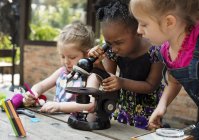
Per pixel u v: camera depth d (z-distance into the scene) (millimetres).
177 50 1218
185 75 1226
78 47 1574
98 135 1177
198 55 1167
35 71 5637
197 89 1221
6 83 5484
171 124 3277
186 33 1182
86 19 5238
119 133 1202
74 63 1583
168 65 1296
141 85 1502
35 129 1206
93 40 1662
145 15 1126
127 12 1366
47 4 5766
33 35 5707
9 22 5742
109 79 1289
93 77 1438
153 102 1627
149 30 1147
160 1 1093
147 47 1560
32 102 1539
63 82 1684
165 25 1135
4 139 1096
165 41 1208
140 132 1219
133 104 1659
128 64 1606
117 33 1373
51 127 1239
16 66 6031
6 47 5859
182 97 3309
